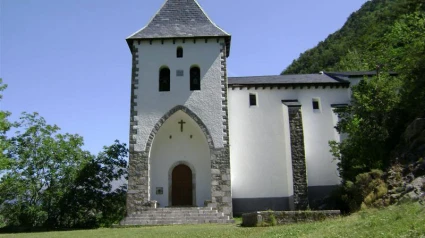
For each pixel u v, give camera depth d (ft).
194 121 80.07
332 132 89.51
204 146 84.48
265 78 95.96
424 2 116.16
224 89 81.51
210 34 83.97
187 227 60.70
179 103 80.84
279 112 90.22
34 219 83.66
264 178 86.48
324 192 86.28
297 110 85.40
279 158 87.61
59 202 83.97
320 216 51.13
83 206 86.12
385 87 76.69
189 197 82.69
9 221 84.99
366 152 71.51
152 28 85.56
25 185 84.07
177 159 83.97
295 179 81.71
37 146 87.51
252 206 84.89
